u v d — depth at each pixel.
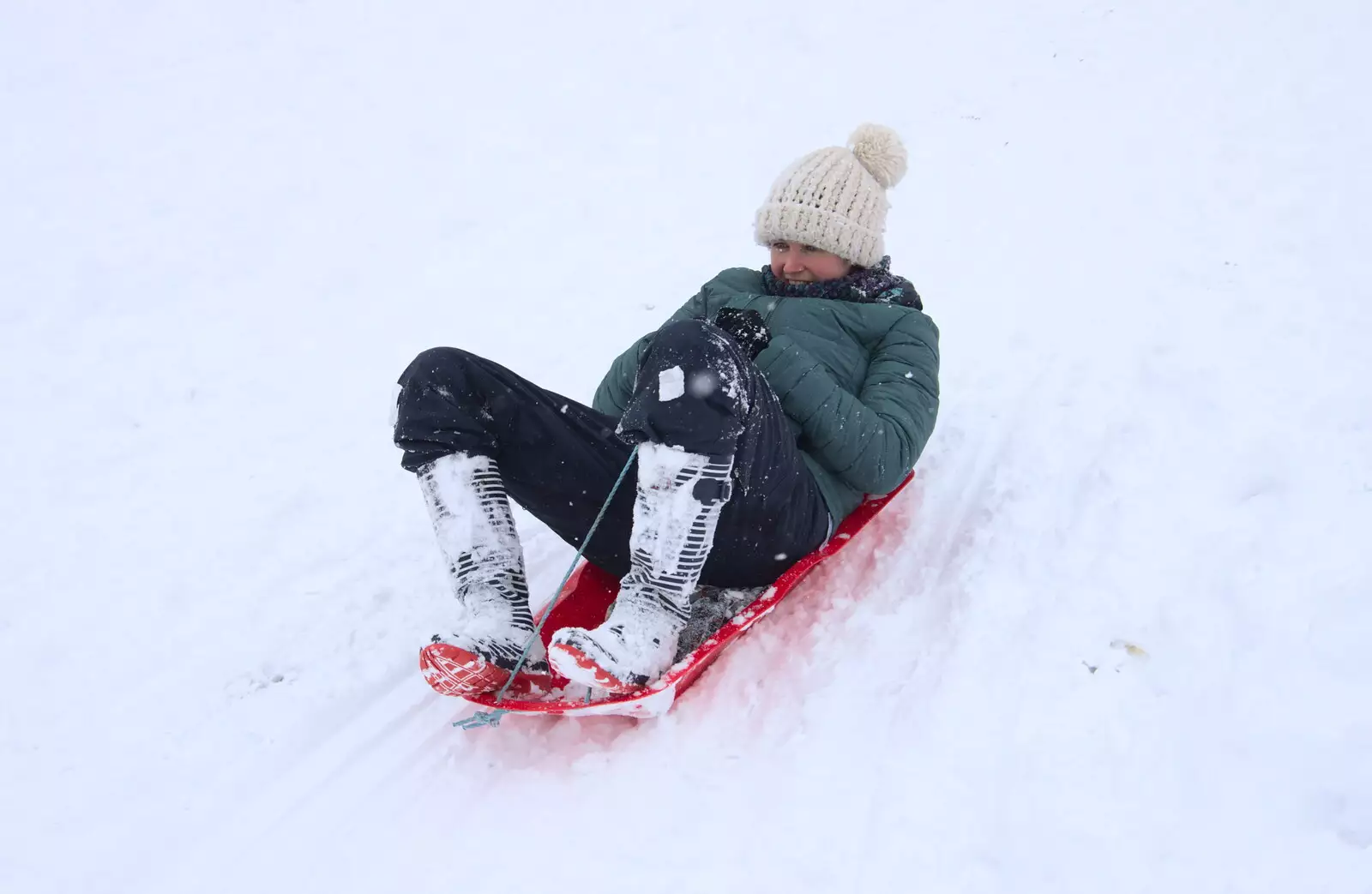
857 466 2.27
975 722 1.97
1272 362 3.15
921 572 2.49
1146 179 5.30
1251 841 1.69
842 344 2.47
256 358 4.37
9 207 5.82
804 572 2.34
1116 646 2.09
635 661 1.89
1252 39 7.41
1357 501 2.39
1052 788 1.82
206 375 4.23
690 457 1.88
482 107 7.29
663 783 1.97
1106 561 2.33
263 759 2.20
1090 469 2.77
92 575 3.00
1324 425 2.72
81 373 4.28
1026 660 2.09
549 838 1.89
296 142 6.70
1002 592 2.30
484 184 6.14
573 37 8.56
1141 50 7.60
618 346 4.27
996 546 2.49
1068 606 2.22
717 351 1.90
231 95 7.37
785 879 1.75
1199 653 2.04
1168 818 1.74
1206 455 2.69
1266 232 4.34
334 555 3.00
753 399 1.96
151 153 6.50
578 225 5.59
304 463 3.56
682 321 1.94
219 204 5.89
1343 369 3.02
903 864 1.74
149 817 2.07
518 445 2.07
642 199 5.90
